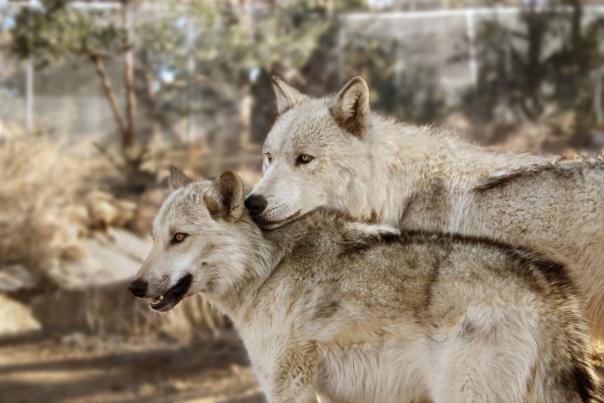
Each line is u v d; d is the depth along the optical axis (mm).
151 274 5660
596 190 5918
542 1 30000
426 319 5051
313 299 5469
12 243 19594
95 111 28359
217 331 16531
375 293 5266
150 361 15320
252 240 5801
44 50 26219
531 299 4840
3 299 17766
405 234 5430
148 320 16891
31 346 16156
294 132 6438
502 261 5004
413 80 29703
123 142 26844
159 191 24016
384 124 6828
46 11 26453
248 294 5770
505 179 6215
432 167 6520
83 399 13445
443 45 30000
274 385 5598
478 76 29609
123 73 28656
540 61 29328
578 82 28891
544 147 26734
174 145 28234
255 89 29125
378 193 6523
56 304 17594
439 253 5188
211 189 5828
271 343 5629
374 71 29516
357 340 5340
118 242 21266
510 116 28859
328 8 30734
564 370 4797
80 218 21594
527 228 6051
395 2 32719
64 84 28188
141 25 28312
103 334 16688
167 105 28766
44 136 23688
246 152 27500
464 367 4840
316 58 29219
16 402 13344
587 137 27203
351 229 5625
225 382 14203
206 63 28703
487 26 29875
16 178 20984
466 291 4949
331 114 6484
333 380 5496
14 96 27781
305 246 5672
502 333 4793
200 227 5730
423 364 5098
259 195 6113
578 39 29094
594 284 5898
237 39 27891
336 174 6395
